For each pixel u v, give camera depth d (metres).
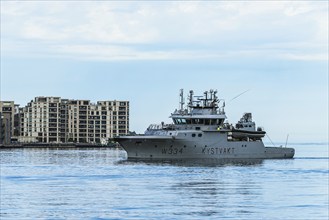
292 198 116.06
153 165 193.25
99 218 94.50
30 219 93.94
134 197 116.19
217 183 141.12
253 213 99.31
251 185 137.12
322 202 111.06
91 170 182.88
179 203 108.69
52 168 196.12
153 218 94.75
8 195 118.94
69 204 107.44
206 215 97.25
